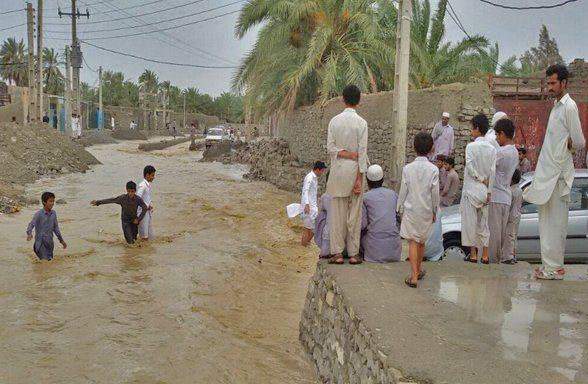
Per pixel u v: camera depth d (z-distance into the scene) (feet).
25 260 30.91
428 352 12.73
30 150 78.69
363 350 14.56
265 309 25.94
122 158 112.37
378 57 72.13
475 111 39.75
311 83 77.97
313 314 21.43
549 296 17.47
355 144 20.17
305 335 22.07
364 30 69.41
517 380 11.21
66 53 138.72
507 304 16.57
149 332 21.44
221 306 25.46
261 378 18.58
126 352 19.47
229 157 110.52
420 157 18.54
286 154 81.10
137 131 189.57
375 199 22.18
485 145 21.79
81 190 61.82
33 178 69.15
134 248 34.94
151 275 28.96
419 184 18.19
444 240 28.12
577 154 46.85
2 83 134.41
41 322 21.84
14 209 45.78
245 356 20.13
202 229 42.52
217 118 317.01
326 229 22.48
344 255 22.34
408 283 18.42
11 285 26.37
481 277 19.80
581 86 56.03
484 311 15.87
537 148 45.11
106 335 20.83
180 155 129.08
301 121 74.90
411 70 72.33
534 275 19.92
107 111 232.73
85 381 17.21
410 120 43.60
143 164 100.58
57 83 250.98
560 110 18.01
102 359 18.80
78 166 85.46
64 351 19.29
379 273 19.89
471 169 21.97
